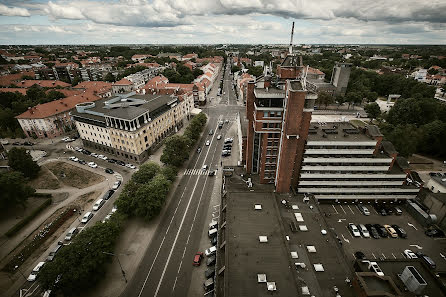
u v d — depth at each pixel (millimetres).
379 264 52594
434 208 75250
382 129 120812
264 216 57781
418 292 45344
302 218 59719
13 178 75062
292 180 79125
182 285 56844
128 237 69625
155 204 70688
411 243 68625
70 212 78500
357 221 76438
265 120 67062
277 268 44875
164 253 64875
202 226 73938
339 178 77938
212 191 90000
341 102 185750
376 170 76750
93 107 122688
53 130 137625
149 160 111375
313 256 50250
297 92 57562
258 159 80250
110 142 112438
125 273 59406
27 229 72688
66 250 52562
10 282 57219
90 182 94875
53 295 53062
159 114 124312
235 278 42969
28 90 176500
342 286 45000
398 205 83438
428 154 117500
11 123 142250
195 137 128750
